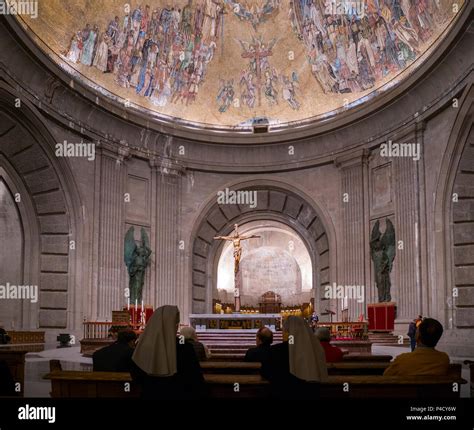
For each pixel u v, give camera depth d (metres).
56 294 21.05
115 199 23.19
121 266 23.28
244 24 26.14
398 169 21.84
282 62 26.36
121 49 23.52
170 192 25.53
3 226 20.94
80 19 21.45
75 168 21.36
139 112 24.73
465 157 18.05
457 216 18.45
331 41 24.56
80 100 21.08
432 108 19.78
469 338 17.17
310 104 26.11
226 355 8.40
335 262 24.72
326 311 24.77
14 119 18.92
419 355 5.18
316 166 25.78
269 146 26.22
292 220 28.42
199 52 26.00
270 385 4.57
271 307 34.22
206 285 28.11
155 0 24.03
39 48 18.23
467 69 17.41
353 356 8.23
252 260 36.31
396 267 21.61
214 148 26.34
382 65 22.92
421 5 20.03
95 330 19.62
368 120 23.11
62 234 21.27
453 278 18.41
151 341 4.27
